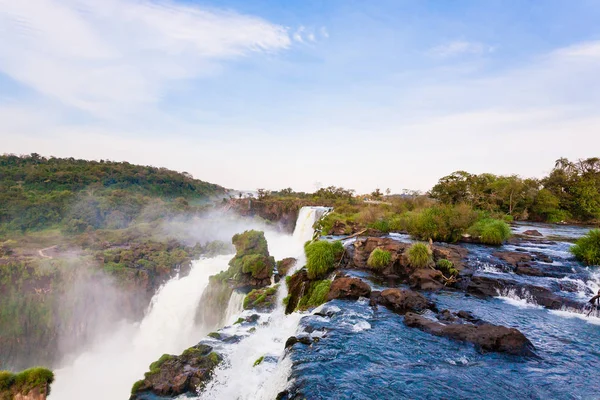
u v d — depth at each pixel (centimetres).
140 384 1427
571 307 1808
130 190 12788
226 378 1413
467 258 2662
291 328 1781
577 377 1127
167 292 4369
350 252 2814
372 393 1006
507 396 1009
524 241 3675
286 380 1148
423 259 2392
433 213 3606
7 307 4572
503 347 1301
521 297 1995
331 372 1135
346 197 8419
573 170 8019
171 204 9544
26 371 1842
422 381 1084
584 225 6028
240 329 1942
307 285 2361
